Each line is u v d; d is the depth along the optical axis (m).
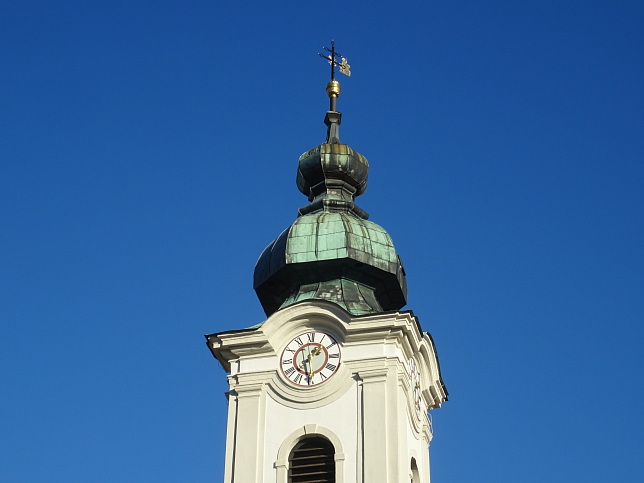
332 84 86.25
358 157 82.25
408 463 72.25
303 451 72.44
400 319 74.00
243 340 75.00
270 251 78.62
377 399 72.50
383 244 78.12
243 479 71.88
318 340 74.56
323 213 79.38
